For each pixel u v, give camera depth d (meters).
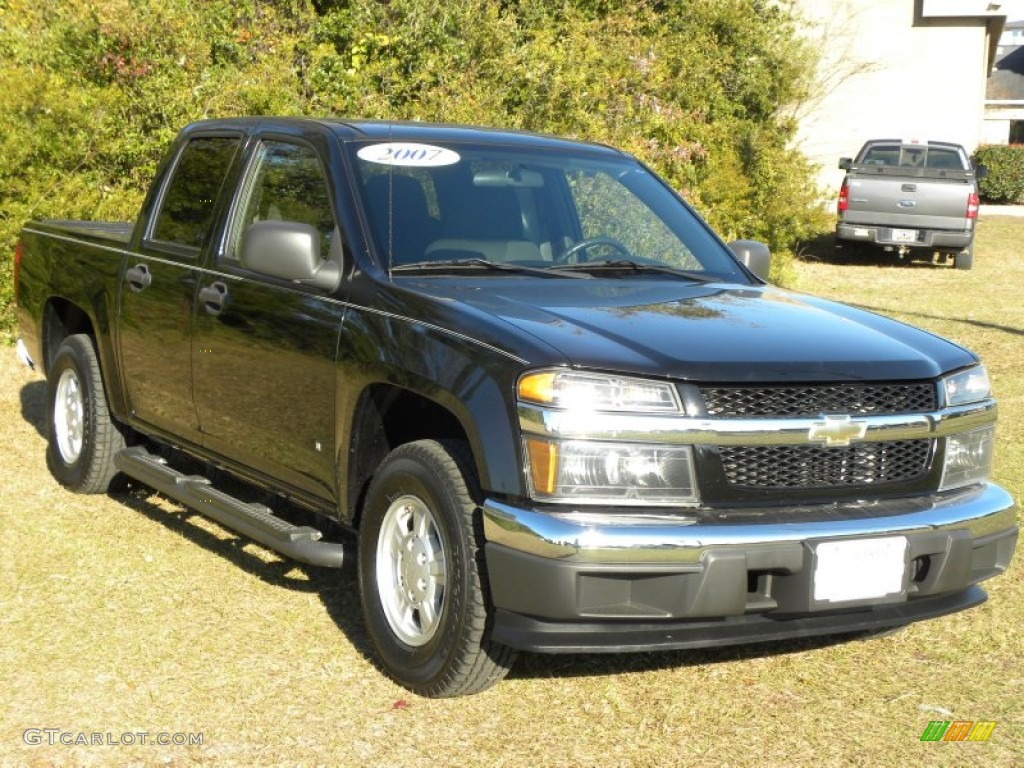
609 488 3.59
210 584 5.03
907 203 17.78
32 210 9.22
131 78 10.40
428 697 4.04
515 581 3.58
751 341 3.90
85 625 4.58
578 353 3.63
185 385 5.23
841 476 3.87
